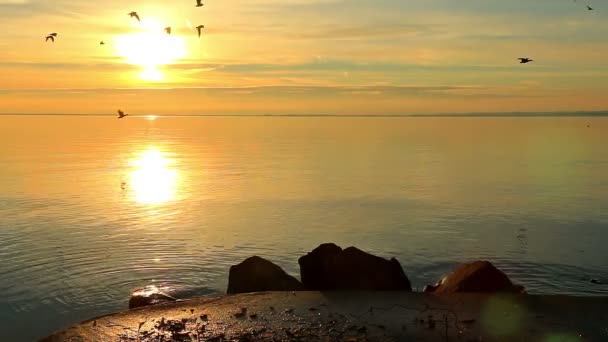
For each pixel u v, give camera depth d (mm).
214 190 37781
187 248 21438
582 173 48469
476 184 40938
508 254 20734
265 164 57531
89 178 44156
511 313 10992
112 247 21328
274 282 13984
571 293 16141
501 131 159000
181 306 11641
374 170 51094
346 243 22656
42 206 30719
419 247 21938
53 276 17469
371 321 10602
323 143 98875
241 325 10461
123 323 10664
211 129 189375
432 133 145375
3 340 12703
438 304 11594
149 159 63875
